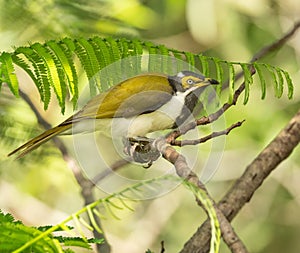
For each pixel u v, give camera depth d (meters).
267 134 15.80
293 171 16.66
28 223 15.09
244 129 15.84
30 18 11.05
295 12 15.57
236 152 16.02
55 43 6.24
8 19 11.09
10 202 14.98
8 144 10.96
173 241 16.33
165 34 15.24
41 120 10.73
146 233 16.11
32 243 4.23
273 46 10.52
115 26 11.23
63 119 13.00
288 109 15.91
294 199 16.75
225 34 15.44
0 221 4.45
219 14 15.28
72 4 11.04
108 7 11.16
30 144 7.37
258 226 17.11
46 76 6.21
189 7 14.91
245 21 15.55
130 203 15.94
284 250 17.11
